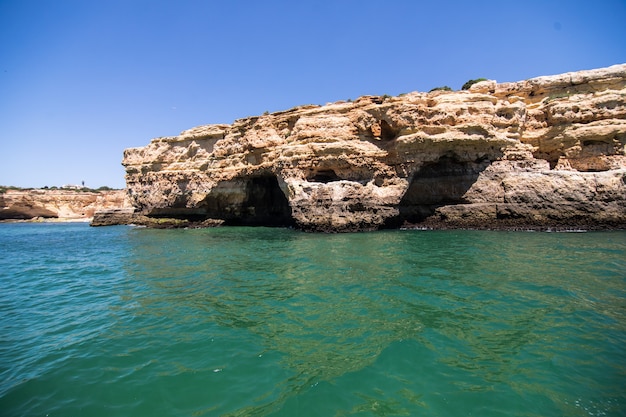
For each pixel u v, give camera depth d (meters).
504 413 4.94
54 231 46.75
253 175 36.59
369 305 9.45
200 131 42.22
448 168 27.75
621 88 28.38
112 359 6.79
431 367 6.17
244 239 25.97
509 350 6.69
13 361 6.81
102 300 11.10
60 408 5.28
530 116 29.41
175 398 5.48
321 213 26.70
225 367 6.38
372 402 5.25
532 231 24.61
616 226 23.64
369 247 18.78
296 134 30.02
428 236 22.75
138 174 45.19
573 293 9.95
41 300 11.39
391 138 28.56
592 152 26.55
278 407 5.18
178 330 8.20
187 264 16.72
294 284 11.99
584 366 6.05
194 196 40.41
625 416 4.80
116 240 30.27
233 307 9.78
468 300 9.59
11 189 93.19
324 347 7.06
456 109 26.28
